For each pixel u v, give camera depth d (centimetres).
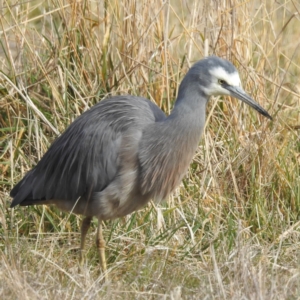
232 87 920
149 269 930
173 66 1246
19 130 1147
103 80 1177
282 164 1150
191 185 1125
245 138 1170
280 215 1088
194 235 1045
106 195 946
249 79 1195
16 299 790
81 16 1182
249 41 1223
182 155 938
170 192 971
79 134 964
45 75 1159
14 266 846
